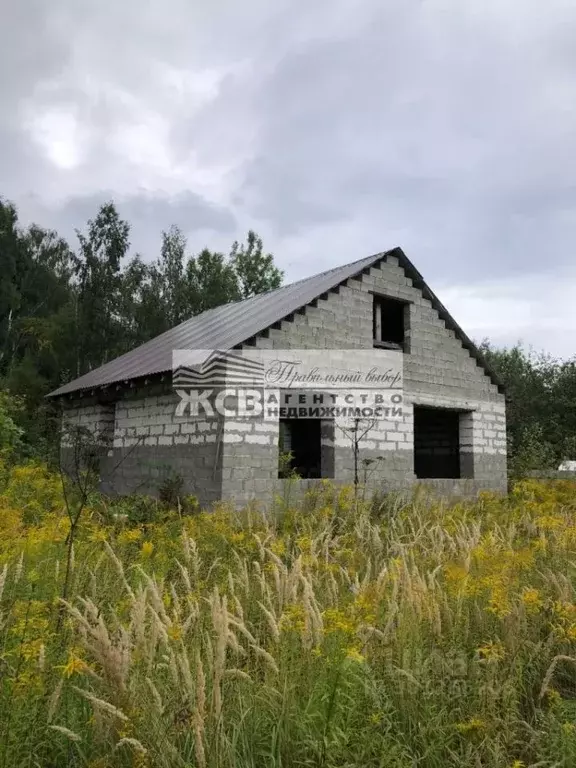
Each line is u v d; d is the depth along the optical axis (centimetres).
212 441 1054
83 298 3041
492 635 423
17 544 528
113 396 1349
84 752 292
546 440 2506
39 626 344
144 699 296
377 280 1312
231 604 429
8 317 3319
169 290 3303
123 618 413
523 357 3011
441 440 1639
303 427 1750
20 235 3816
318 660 349
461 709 336
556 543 649
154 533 717
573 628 398
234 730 307
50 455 1538
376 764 300
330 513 920
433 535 692
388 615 397
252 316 1262
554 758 317
